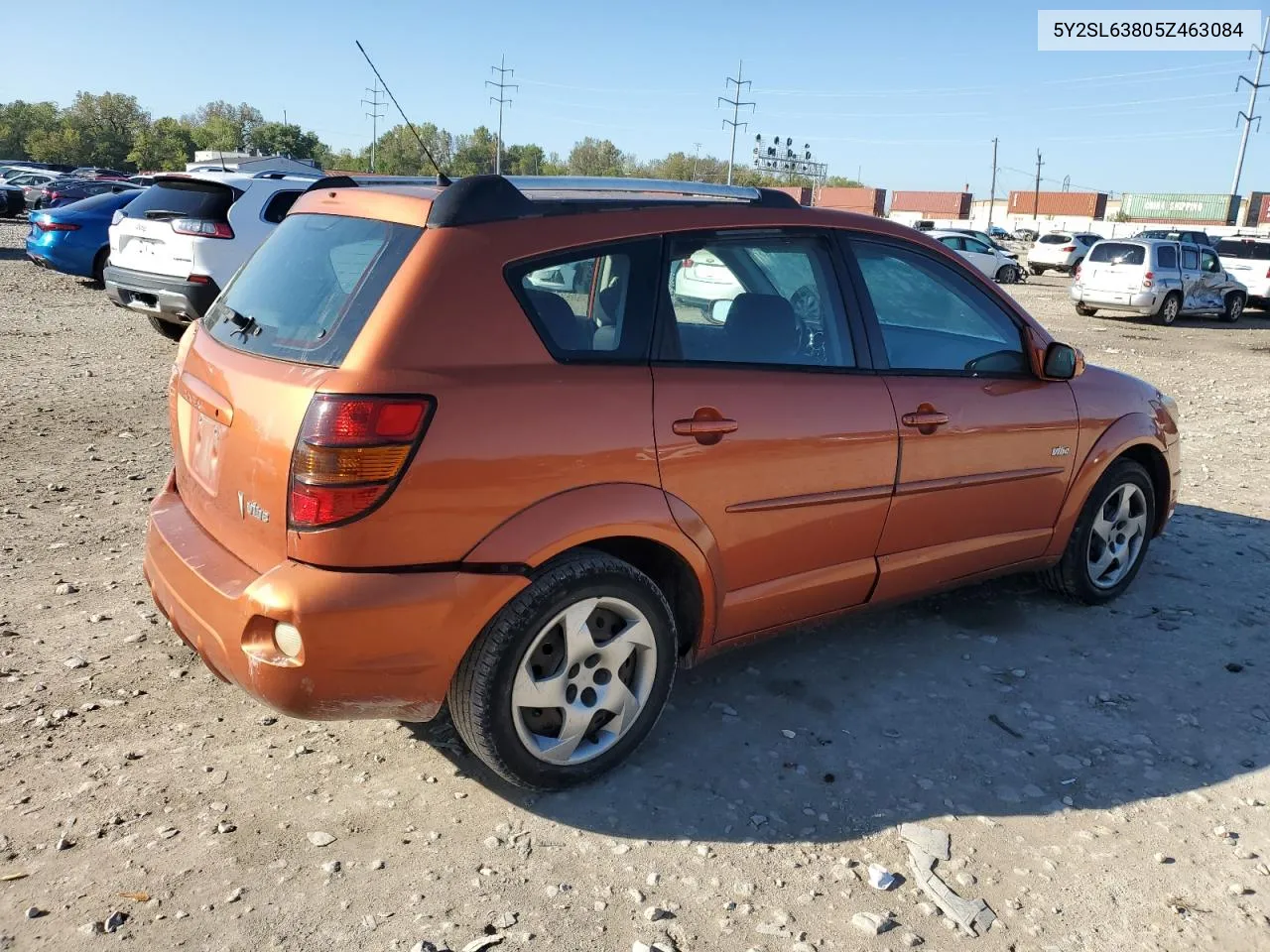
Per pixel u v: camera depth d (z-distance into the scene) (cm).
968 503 396
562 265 293
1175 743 351
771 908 261
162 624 409
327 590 256
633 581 300
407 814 295
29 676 363
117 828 282
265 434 268
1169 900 270
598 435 288
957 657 412
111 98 13175
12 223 3250
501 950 243
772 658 405
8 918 246
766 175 11006
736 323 332
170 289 961
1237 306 2231
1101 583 468
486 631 279
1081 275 2084
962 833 296
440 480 263
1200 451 812
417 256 274
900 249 384
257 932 246
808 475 338
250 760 319
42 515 531
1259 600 483
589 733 312
